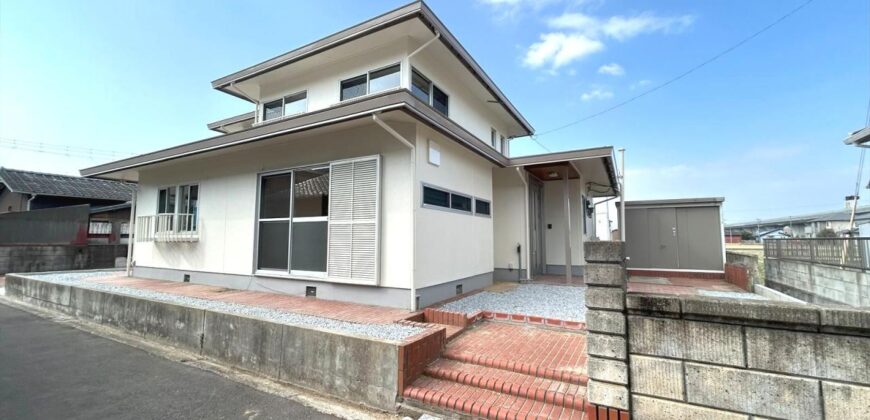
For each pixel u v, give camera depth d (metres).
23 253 12.24
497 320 5.25
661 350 2.38
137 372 4.16
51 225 13.38
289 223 6.82
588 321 2.59
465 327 4.84
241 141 6.72
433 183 6.21
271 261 7.01
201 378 4.00
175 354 4.80
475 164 7.88
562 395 3.04
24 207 16.20
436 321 5.14
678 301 2.33
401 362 3.29
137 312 5.62
